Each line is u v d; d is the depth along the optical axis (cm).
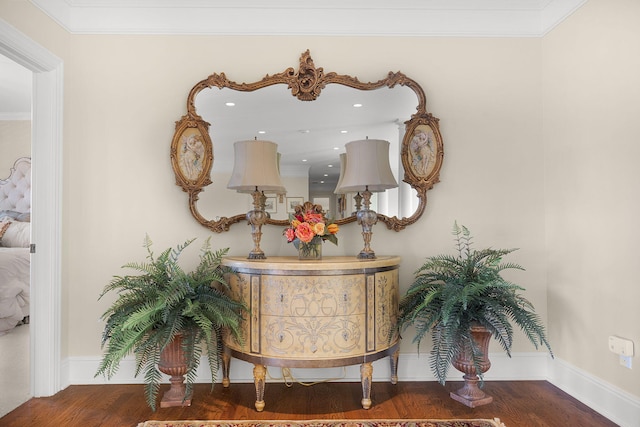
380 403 238
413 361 274
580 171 244
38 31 241
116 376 269
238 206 273
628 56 208
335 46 280
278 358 220
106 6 272
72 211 270
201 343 269
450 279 238
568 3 253
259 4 276
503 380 274
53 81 255
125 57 274
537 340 275
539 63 283
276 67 278
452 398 245
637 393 203
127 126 273
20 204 523
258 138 273
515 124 281
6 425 211
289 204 274
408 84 275
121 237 271
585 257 240
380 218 273
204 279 232
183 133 272
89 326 268
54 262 253
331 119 275
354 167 257
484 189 280
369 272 228
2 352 330
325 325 219
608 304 222
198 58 277
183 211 274
